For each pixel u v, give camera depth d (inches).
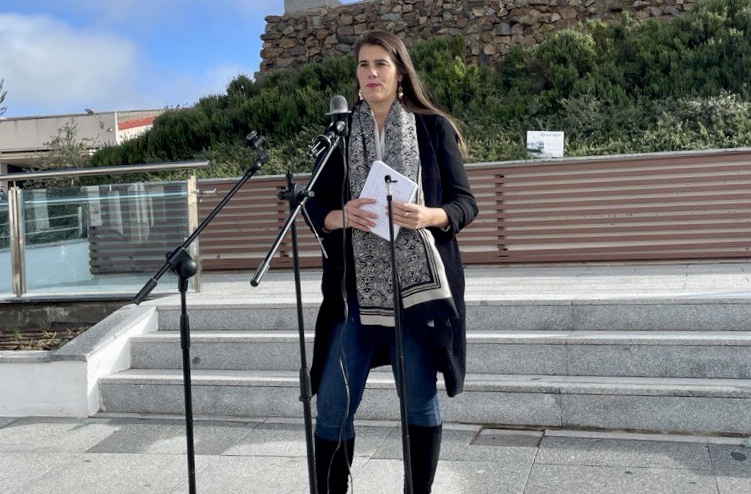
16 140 1039.6
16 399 193.8
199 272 248.2
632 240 275.9
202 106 469.1
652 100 366.0
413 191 104.2
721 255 268.4
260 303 205.3
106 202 251.8
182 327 111.6
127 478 148.8
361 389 112.7
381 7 494.0
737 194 265.6
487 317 186.7
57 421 187.3
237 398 182.7
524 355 173.5
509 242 287.3
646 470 137.5
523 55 422.6
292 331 201.8
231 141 426.9
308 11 511.8
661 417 155.7
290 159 384.8
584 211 279.9
